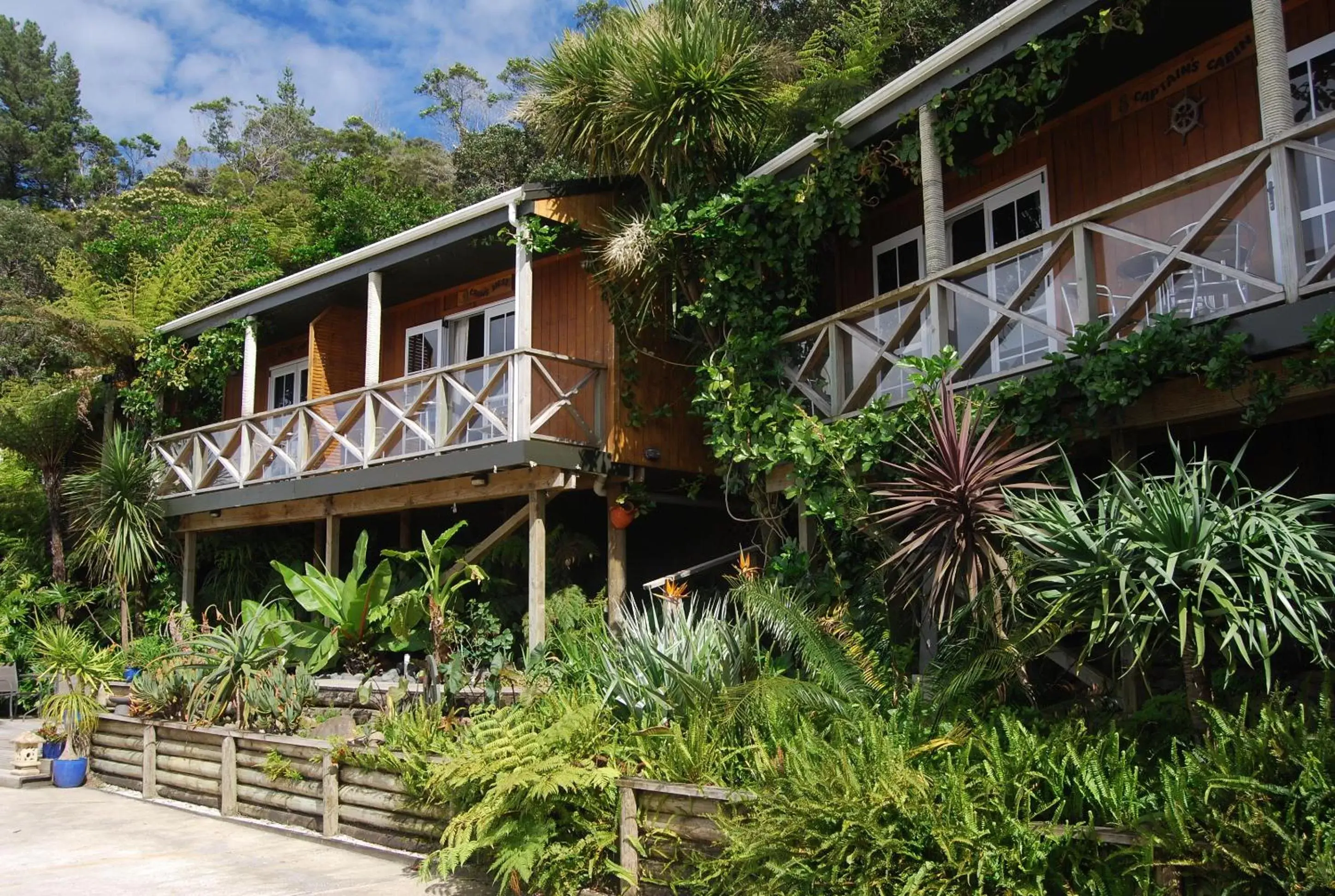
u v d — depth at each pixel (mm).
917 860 4027
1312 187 5383
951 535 5367
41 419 14617
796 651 6512
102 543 13188
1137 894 3668
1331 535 4301
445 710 7469
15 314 20812
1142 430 6234
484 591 10344
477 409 9594
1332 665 4070
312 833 6980
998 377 6648
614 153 9492
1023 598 4965
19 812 7906
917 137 7828
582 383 9727
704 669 6328
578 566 11672
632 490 9969
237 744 7730
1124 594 4008
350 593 10398
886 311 7652
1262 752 3604
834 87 10547
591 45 9375
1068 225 6363
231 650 8367
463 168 27000
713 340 9383
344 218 22375
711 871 4742
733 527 11312
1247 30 7410
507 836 5367
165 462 13766
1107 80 8172
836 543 7801
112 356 15117
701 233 8836
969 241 9422
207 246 16750
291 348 14953
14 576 14828
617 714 6406
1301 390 5293
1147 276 6168
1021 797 4078
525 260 9594
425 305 13047
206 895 5562
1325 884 3137
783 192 8703
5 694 13008
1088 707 5191
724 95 8977
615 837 5301
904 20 14812
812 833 4219
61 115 50531
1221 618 4168
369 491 11211
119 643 13766
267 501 11906
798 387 8219
